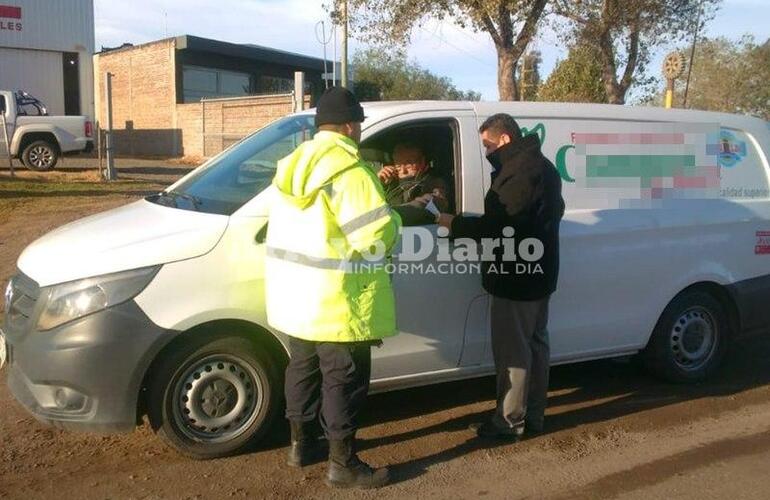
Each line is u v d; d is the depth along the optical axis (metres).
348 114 3.67
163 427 4.05
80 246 4.04
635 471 4.24
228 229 4.05
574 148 4.99
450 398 5.27
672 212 5.27
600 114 5.14
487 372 4.80
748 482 4.12
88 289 3.84
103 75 31.77
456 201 4.60
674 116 5.40
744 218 5.57
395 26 14.40
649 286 5.23
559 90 21.59
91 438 4.50
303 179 3.58
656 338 5.44
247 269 4.05
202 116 26.06
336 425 3.86
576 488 4.04
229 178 4.61
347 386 3.83
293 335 3.71
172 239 3.97
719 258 5.49
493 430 4.55
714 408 5.21
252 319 4.07
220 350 4.08
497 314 4.36
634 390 5.55
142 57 29.61
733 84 37.88
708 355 5.67
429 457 4.36
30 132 17.66
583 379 5.79
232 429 4.21
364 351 3.82
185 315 3.93
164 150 29.08
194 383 4.08
